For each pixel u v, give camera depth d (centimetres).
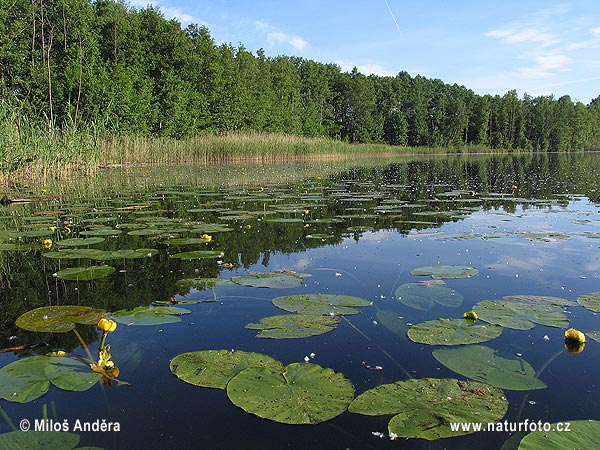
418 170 1992
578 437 155
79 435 160
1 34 1955
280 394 185
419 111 5472
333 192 987
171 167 1933
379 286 330
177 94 2750
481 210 718
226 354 219
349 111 5175
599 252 425
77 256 399
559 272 361
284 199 858
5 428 164
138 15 2991
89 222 581
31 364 209
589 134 6366
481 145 5572
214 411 176
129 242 471
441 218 638
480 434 160
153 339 239
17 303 293
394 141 5441
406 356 221
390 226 573
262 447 154
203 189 1030
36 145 1112
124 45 2697
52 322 259
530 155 4919
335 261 402
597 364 211
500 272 363
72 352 223
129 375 202
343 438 159
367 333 248
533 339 238
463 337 239
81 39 2269
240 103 3391
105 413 174
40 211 688
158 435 161
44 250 432
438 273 354
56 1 2155
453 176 1611
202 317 270
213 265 387
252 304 292
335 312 276
